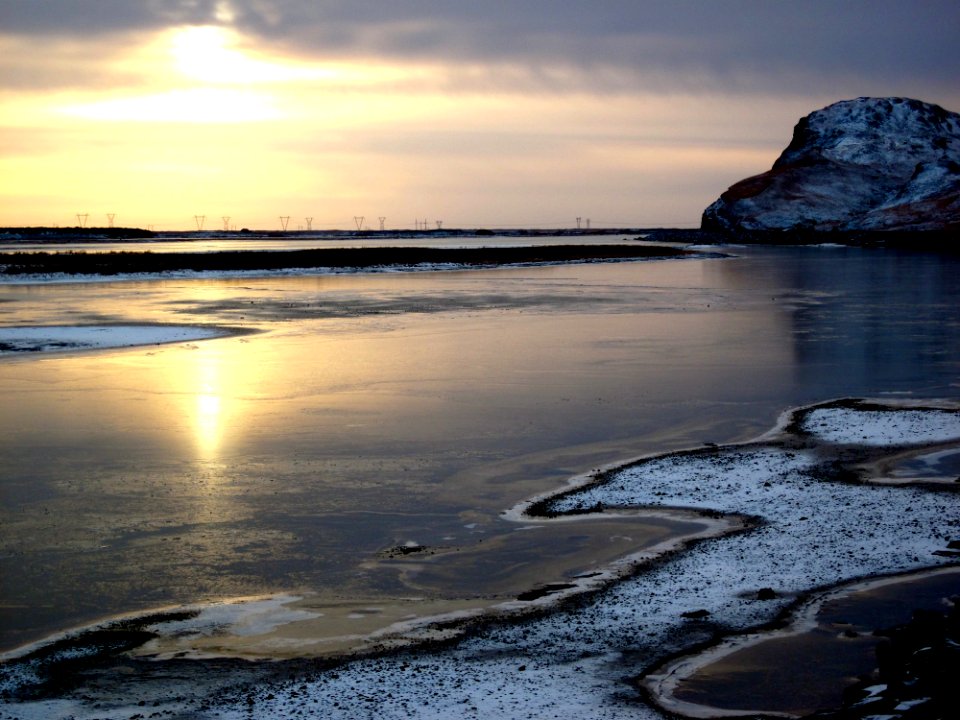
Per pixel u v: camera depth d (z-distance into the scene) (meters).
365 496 16.44
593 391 24.91
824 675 9.74
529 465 18.12
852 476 16.56
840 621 10.98
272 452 19.20
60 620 11.78
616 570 13.01
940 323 38.53
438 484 17.05
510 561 13.49
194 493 16.64
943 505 14.77
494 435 20.34
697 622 11.16
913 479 16.23
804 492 15.71
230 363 29.73
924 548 13.07
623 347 32.84
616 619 11.38
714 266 85.69
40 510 15.77
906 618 10.97
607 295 54.59
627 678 9.88
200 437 20.41
